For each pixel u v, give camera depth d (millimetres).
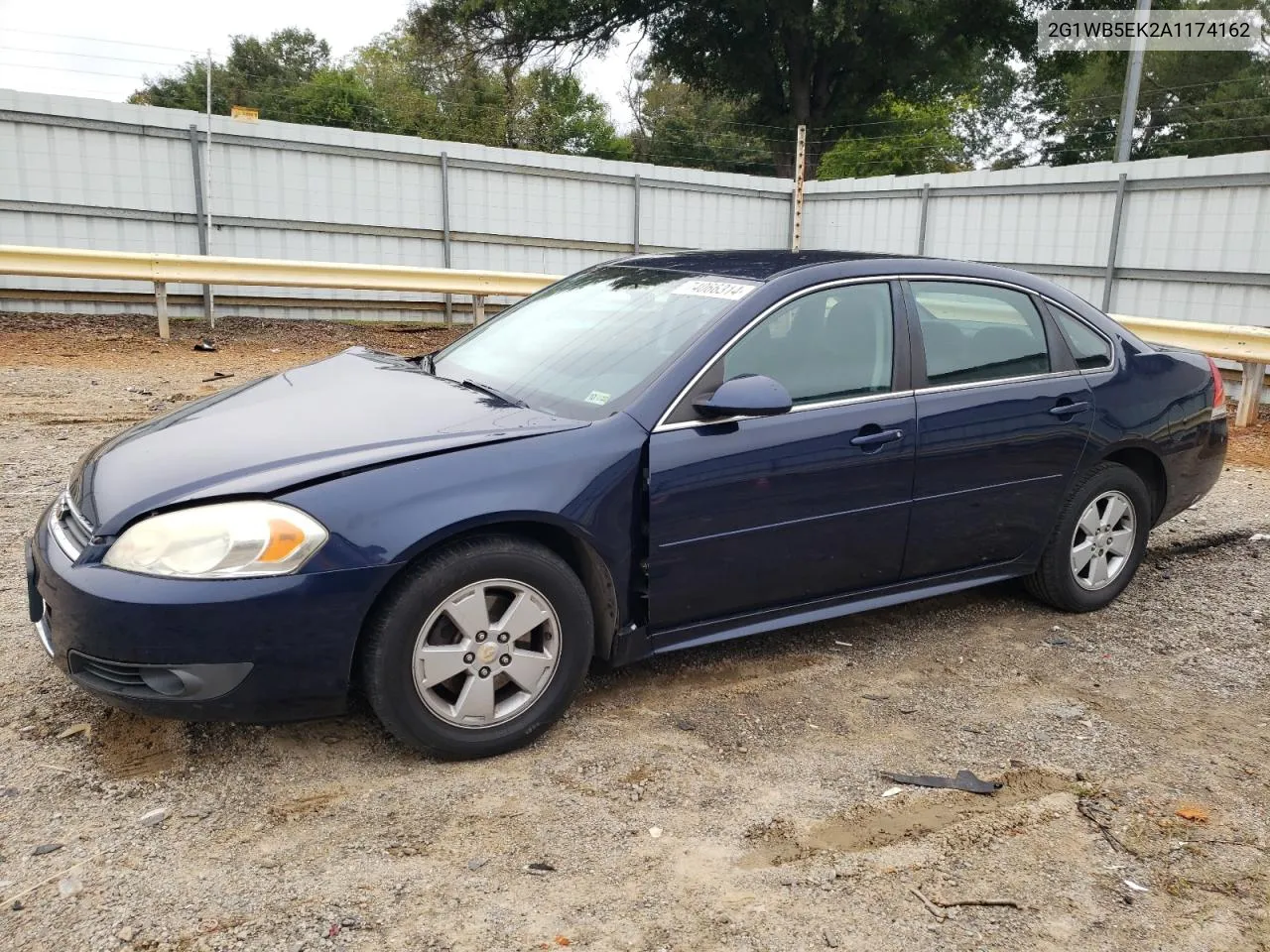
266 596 2785
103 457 3348
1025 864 2785
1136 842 2910
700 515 3422
